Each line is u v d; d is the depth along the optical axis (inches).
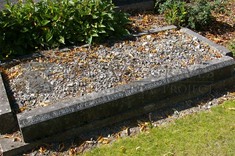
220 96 184.4
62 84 172.1
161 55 196.2
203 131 159.6
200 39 211.2
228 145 151.6
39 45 203.9
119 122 166.1
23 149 148.7
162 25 235.1
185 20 239.8
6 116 150.9
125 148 151.5
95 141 155.9
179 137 156.7
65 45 206.2
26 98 163.8
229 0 300.7
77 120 156.0
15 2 248.7
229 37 236.8
